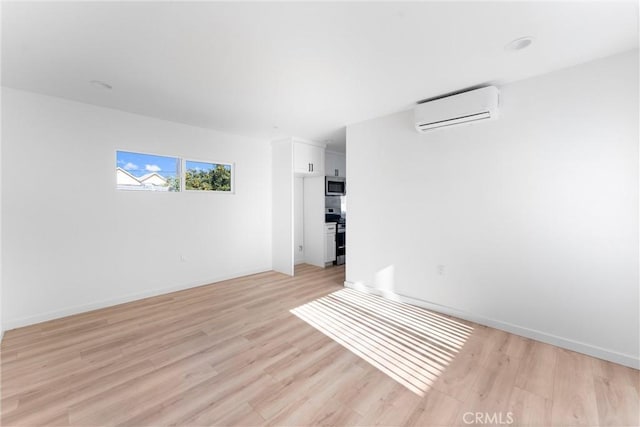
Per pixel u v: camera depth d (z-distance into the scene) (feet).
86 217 10.50
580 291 7.51
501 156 8.73
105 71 7.86
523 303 8.45
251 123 12.94
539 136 8.04
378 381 6.44
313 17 5.49
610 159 7.04
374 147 12.15
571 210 7.60
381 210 11.98
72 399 5.85
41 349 7.80
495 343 8.07
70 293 10.17
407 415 5.41
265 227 16.71
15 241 9.12
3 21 5.57
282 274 16.10
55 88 9.04
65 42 6.39
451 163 9.84
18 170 9.17
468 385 6.26
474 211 9.36
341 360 7.30
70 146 10.13
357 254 12.98
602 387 6.13
